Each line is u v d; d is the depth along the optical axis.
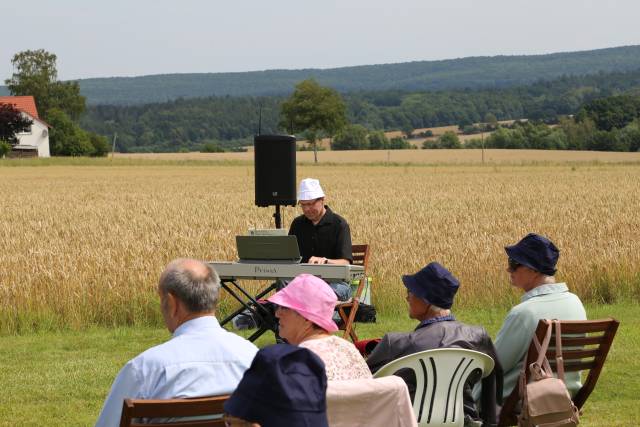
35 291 12.46
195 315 4.48
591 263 14.36
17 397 8.60
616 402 8.41
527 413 5.52
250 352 4.48
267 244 8.73
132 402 3.97
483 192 42.66
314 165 93.06
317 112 119.12
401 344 5.52
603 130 161.00
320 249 9.91
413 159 117.19
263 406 2.83
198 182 56.81
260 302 9.55
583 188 45.00
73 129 145.12
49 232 21.39
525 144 158.38
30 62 166.75
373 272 14.04
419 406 5.38
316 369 2.91
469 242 16.47
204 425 4.21
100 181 58.75
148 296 12.55
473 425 5.61
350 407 4.24
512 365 6.14
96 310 12.42
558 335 5.64
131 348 10.91
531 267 6.13
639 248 16.00
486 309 13.27
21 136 134.75
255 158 10.53
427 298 5.62
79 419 7.91
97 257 14.90
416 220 23.95
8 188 50.00
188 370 4.31
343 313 9.46
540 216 24.88
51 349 10.83
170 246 16.27
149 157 123.50
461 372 5.44
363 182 55.38
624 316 12.73
